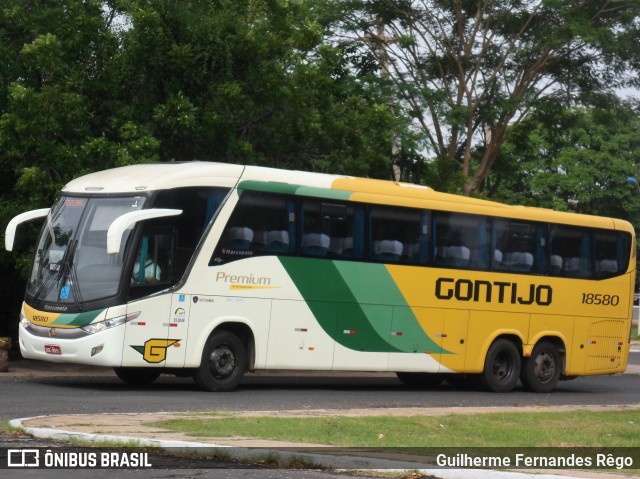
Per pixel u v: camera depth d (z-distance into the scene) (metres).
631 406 25.20
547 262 31.38
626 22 44.81
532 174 88.88
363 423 18.30
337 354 27.14
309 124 35.59
